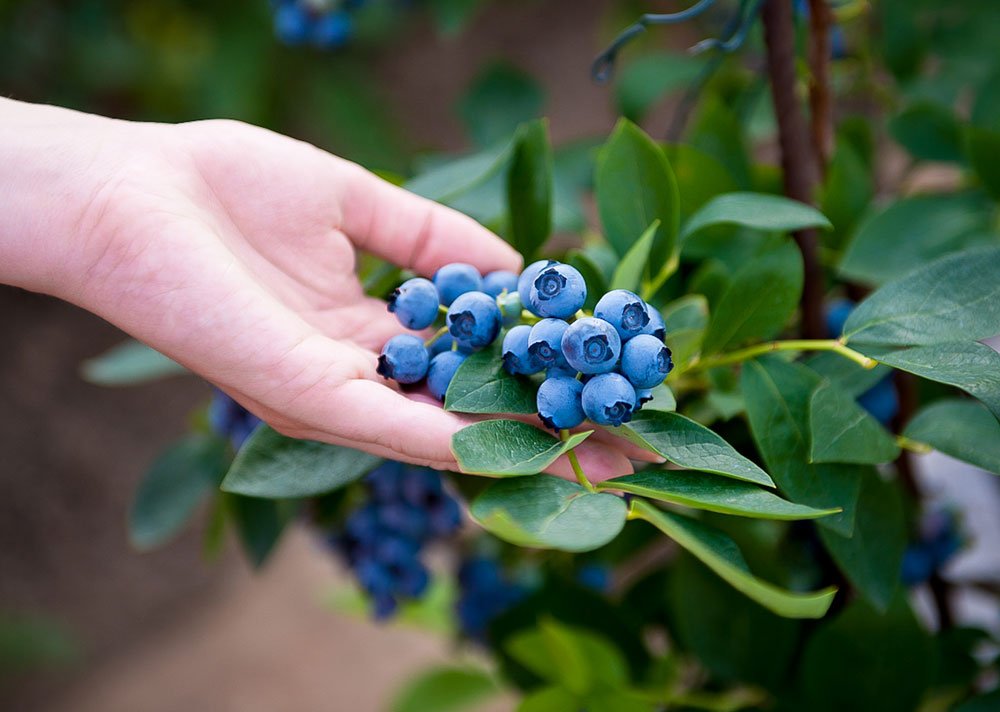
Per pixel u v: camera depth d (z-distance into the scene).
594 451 0.46
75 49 1.74
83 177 0.49
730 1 0.92
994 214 0.58
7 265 0.50
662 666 0.63
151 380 1.55
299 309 0.53
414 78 1.98
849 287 0.61
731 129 0.60
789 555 0.64
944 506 0.67
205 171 0.52
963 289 0.46
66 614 1.32
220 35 1.63
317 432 0.48
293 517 0.65
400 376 0.47
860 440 0.46
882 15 0.67
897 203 0.59
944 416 0.48
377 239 0.55
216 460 0.66
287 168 0.53
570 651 0.57
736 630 0.58
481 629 0.71
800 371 0.49
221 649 1.27
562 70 1.92
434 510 0.60
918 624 0.54
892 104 0.70
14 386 1.51
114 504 1.43
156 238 0.48
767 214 0.50
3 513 1.40
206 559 0.70
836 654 0.54
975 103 0.62
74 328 1.59
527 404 0.44
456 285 0.48
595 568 0.69
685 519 0.43
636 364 0.42
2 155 0.50
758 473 0.42
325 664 1.23
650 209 0.53
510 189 0.55
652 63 0.74
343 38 0.81
